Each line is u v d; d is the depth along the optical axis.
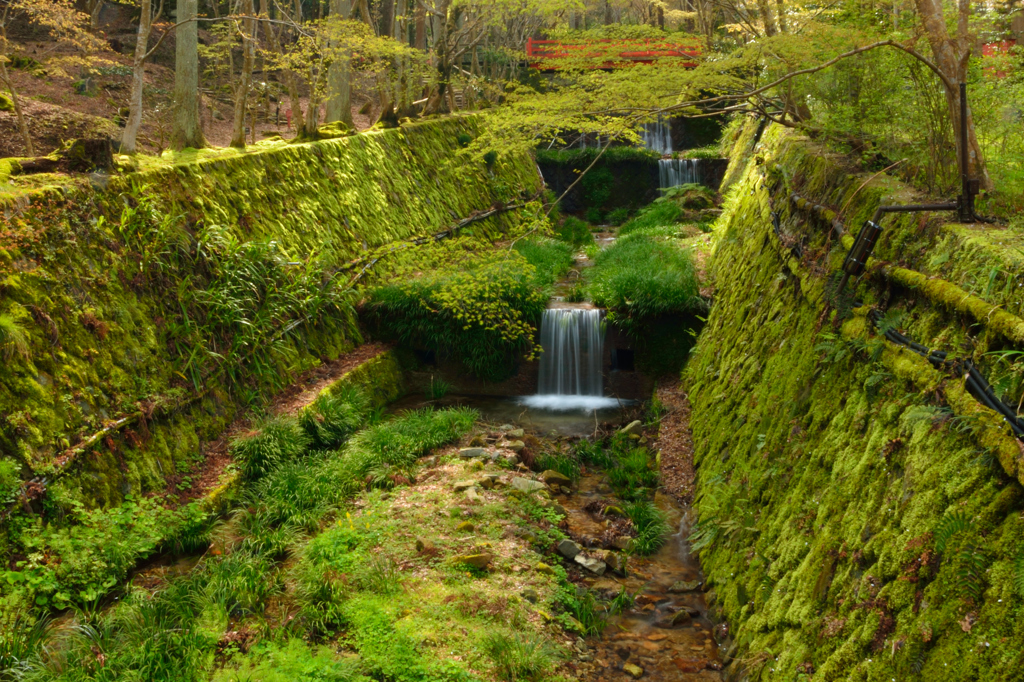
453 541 7.19
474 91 24.50
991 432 3.42
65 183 7.90
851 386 5.30
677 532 7.94
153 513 7.01
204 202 9.91
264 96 18.31
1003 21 6.19
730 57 8.40
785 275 8.04
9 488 5.99
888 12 7.07
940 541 3.46
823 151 8.33
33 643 5.15
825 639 4.24
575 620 6.33
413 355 12.89
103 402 7.29
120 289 8.05
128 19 20.64
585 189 23.47
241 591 6.14
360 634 5.75
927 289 4.48
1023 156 5.45
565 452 10.13
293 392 10.19
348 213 13.38
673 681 5.53
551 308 12.89
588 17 27.09
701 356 11.00
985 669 2.99
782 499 5.82
